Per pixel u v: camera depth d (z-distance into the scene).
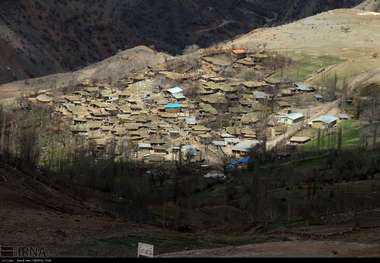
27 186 94.81
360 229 72.81
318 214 103.31
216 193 146.88
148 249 47.25
